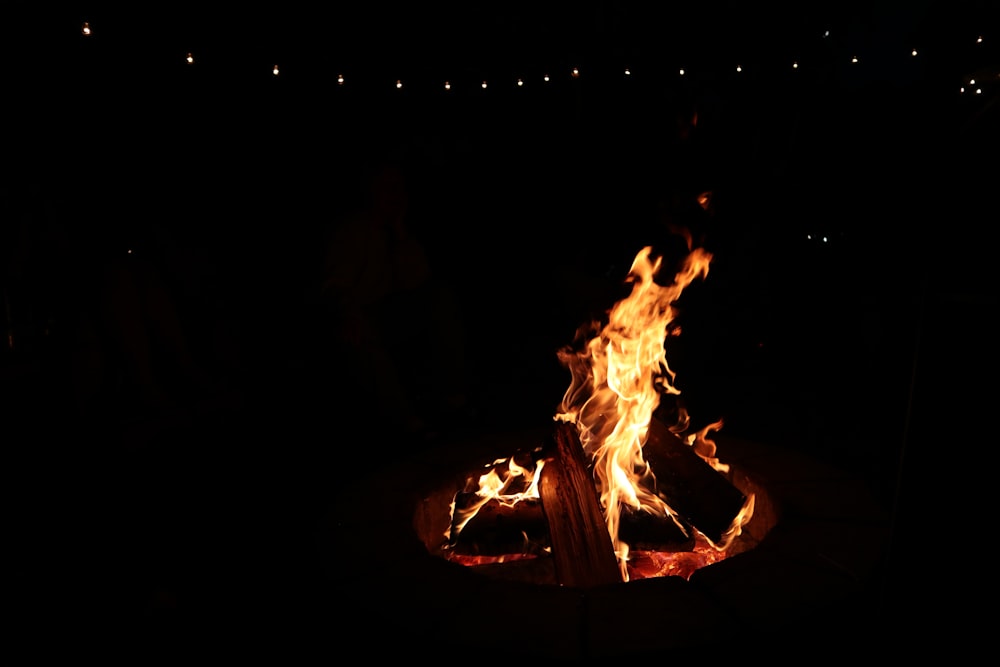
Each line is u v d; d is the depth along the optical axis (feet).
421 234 19.81
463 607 5.68
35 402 11.39
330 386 15.05
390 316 13.24
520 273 20.40
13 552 8.87
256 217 17.17
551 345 18.85
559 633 5.29
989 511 4.16
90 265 11.51
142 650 6.91
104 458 10.72
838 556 6.19
